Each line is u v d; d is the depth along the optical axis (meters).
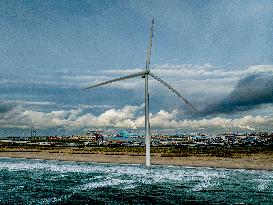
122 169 79.50
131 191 49.91
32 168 81.81
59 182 59.56
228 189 51.16
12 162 96.88
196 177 65.12
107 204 40.56
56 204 40.56
